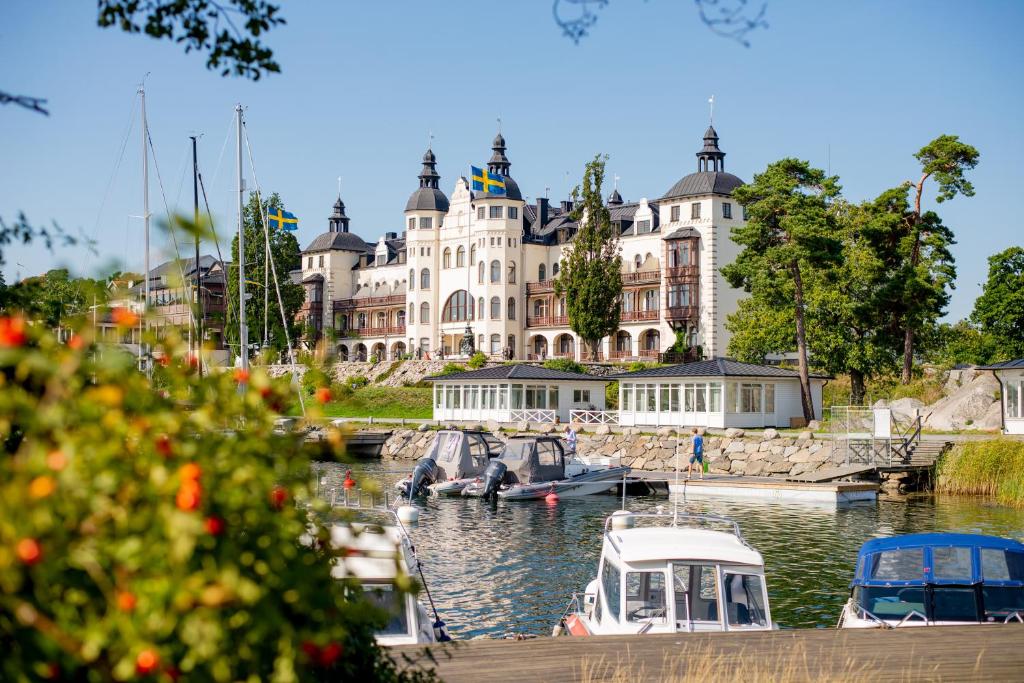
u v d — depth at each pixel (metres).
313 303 127.44
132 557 4.06
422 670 7.47
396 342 118.50
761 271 65.38
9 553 3.93
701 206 90.69
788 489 42.62
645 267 96.56
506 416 71.50
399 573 5.34
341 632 4.64
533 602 23.19
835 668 10.98
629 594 14.42
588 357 101.06
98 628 4.11
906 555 15.17
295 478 5.02
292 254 104.69
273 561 4.46
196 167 55.97
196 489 4.14
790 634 12.77
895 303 71.81
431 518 37.69
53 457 4.07
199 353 5.09
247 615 4.39
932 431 56.41
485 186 104.56
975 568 14.82
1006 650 11.84
